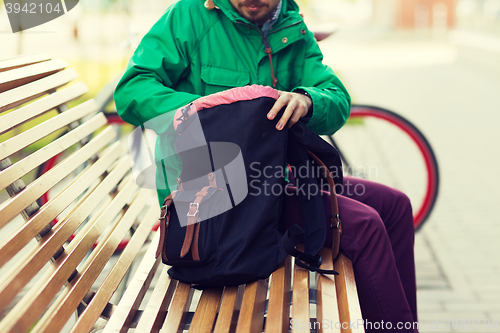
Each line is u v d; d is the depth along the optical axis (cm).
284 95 136
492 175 405
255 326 118
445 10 2712
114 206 160
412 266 170
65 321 109
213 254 126
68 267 118
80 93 174
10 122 126
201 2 164
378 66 1288
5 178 112
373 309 142
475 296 236
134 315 129
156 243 164
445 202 355
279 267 136
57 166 137
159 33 158
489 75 1001
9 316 97
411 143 437
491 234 302
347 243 143
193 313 135
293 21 163
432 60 1392
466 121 599
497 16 1347
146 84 151
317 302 132
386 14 2862
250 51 163
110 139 185
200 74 162
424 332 209
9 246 103
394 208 171
